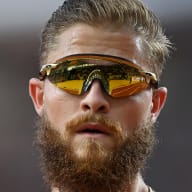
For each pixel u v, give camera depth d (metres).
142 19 5.99
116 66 5.62
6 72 19.73
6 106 19.53
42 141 6.06
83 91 5.53
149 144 6.04
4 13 19.30
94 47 5.68
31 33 19.23
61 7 6.07
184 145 18.39
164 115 18.64
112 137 5.52
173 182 18.12
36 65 19.38
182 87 18.59
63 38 5.85
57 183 5.87
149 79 5.86
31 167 18.89
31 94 6.51
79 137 5.50
